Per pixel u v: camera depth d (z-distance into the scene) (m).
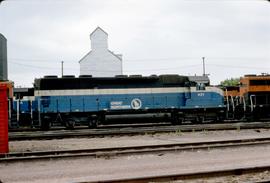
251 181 9.27
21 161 13.77
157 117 36.16
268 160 13.44
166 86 36.69
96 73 59.50
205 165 12.56
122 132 25.33
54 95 34.44
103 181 8.94
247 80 39.97
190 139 22.11
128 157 14.60
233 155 14.76
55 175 11.33
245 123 34.09
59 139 23.23
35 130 33.25
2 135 16.86
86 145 19.91
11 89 33.84
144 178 9.24
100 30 59.66
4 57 39.06
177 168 12.07
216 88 37.81
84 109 34.88
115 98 35.56
